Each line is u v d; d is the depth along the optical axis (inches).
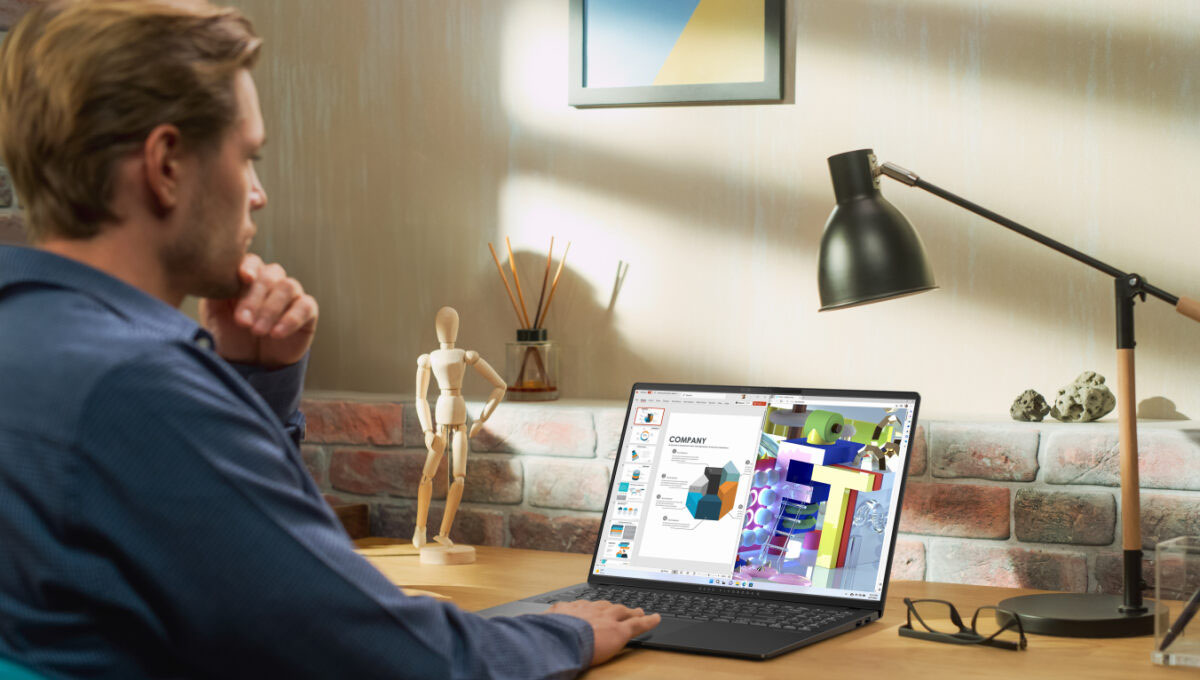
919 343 71.1
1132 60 66.4
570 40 77.5
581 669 42.4
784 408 59.9
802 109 73.1
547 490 74.2
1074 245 67.9
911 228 58.1
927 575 65.8
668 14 75.2
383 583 33.9
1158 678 44.4
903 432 56.3
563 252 79.4
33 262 32.8
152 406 30.1
